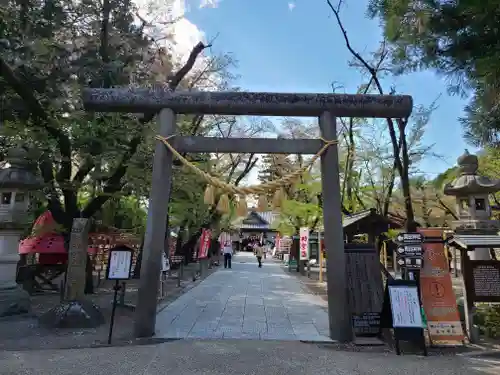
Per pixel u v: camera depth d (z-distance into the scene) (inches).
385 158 546.3
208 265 975.6
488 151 372.5
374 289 273.6
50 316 293.3
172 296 466.0
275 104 287.7
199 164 611.5
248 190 278.7
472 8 200.1
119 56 381.1
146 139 390.3
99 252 695.1
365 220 371.9
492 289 266.5
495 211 542.9
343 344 252.1
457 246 273.6
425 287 269.0
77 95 343.6
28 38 317.7
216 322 315.9
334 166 281.6
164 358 209.9
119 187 420.2
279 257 1459.2
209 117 658.8
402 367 204.1
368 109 287.9
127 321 318.3
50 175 407.5
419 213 691.4
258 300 444.1
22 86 304.5
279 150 286.0
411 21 234.2
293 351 231.3
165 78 426.0
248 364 203.0
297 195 820.0
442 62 233.6
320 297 479.2
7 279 336.2
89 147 362.3
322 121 288.7
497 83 195.3
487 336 274.1
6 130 331.0
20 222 344.8
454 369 201.5
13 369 185.8
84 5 365.1
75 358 207.6
